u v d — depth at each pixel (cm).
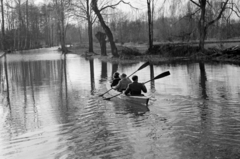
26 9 7338
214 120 816
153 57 3238
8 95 1322
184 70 2044
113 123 814
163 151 614
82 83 1606
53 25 9444
